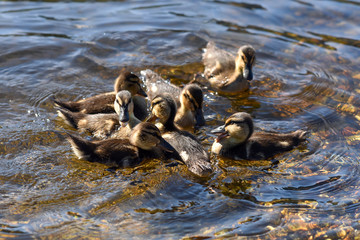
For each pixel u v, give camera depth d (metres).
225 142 13.20
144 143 12.77
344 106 15.40
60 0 22.64
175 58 18.36
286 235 9.97
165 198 11.07
